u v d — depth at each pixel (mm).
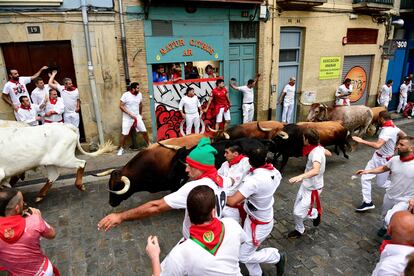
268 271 3662
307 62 10633
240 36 9281
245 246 3098
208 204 1878
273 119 10406
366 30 11812
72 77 7594
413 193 3770
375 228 4555
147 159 4719
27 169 5000
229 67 9320
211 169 2641
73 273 3703
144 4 7527
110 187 4711
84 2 6938
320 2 9594
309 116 8234
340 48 11250
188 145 5203
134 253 4066
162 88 8359
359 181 6219
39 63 7242
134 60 7805
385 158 4730
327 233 4430
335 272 3662
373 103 13031
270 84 10016
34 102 7074
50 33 6953
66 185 6035
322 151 3955
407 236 2166
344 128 7055
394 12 12312
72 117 7430
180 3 7957
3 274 2619
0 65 6844
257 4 9023
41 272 2635
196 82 8852
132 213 2484
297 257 3920
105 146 5871
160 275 1915
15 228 2428
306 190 4055
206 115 9180
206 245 1862
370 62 12523
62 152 5172
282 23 9680
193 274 1860
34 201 5414
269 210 3100
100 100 7699
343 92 10727
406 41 13156
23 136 4871
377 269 2275
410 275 1665
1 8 6516
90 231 4551
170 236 4426
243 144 3688
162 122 8594
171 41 8156
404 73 13672
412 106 12258
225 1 8250
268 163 3109
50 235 2717
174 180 4816
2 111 7008
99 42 7367
